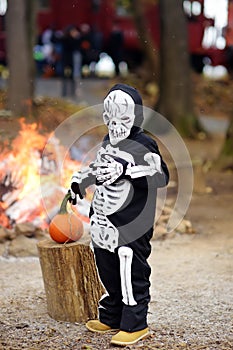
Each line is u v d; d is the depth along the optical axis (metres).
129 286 5.23
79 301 5.82
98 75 27.52
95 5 27.73
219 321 5.92
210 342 5.41
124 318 5.30
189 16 27.52
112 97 5.11
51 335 5.56
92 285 5.79
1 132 10.07
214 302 6.45
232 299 6.54
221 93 24.56
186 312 6.17
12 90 15.56
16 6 16.06
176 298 6.59
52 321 5.89
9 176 8.91
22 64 15.84
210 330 5.69
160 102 18.08
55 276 5.80
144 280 5.31
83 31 24.70
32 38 16.89
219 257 8.12
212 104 23.56
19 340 5.46
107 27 27.83
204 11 27.50
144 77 25.48
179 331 5.66
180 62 17.80
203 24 27.50
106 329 5.57
